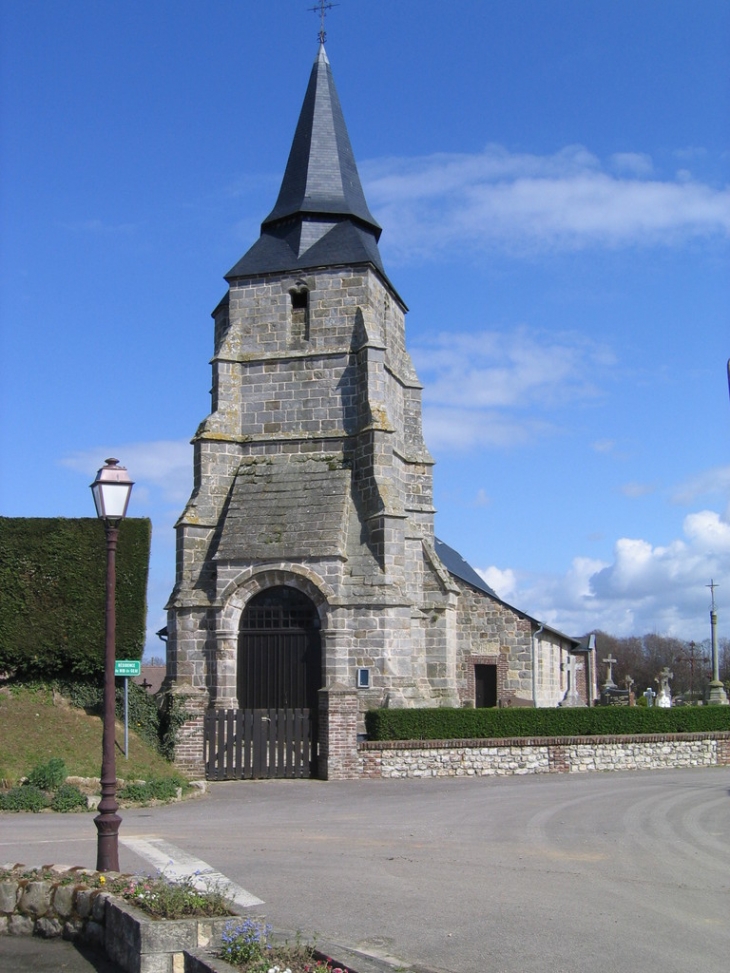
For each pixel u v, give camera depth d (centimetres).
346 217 3581
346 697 2688
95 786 2267
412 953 1019
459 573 4662
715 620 5856
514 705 4356
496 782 2664
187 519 3281
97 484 1386
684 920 1142
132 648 2695
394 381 3647
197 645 3188
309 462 3341
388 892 1289
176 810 2155
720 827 1856
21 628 2636
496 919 1151
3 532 2677
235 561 3153
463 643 4444
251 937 945
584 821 1931
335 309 3441
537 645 4522
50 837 1750
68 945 1138
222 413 3422
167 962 979
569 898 1255
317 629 3114
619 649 13225
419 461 3681
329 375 3400
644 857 1543
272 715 2702
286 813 2084
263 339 3481
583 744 2955
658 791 2448
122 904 1069
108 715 1310
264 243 3591
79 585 2691
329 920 1148
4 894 1212
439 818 1988
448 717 2866
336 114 3769
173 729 2619
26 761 2316
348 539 3198
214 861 1504
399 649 3089
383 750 2714
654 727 3159
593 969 964
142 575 2742
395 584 3114
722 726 3300
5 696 2583
